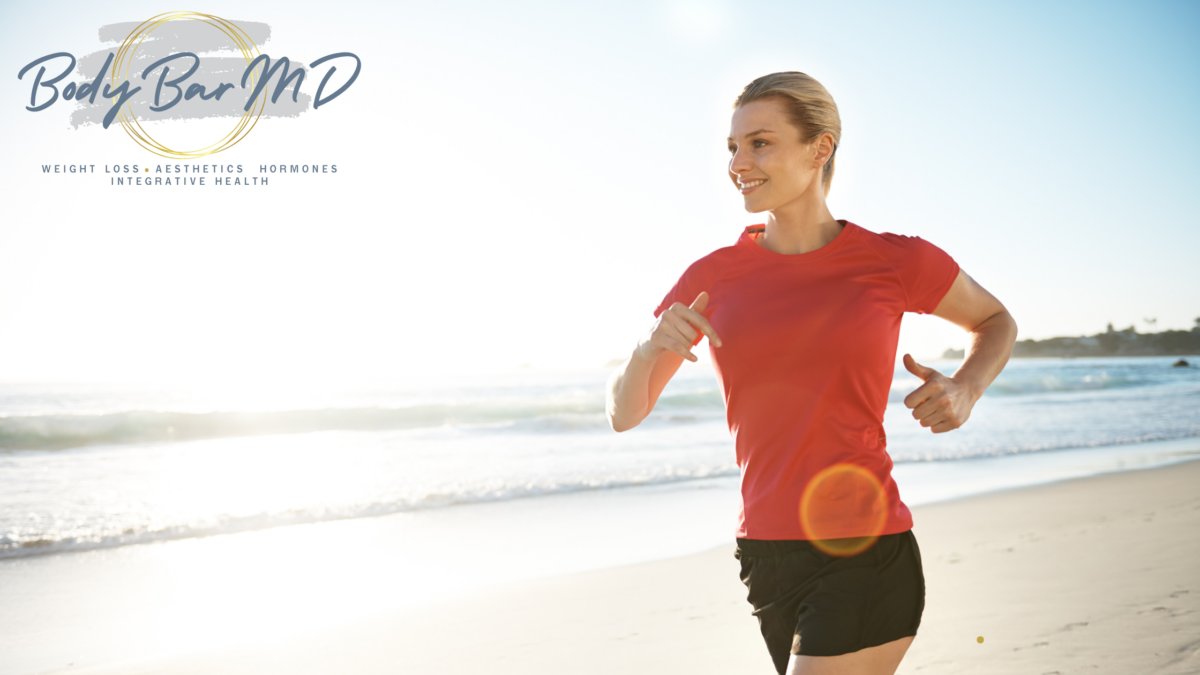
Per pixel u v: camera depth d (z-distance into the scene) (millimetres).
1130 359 108000
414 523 7664
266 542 6973
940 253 1693
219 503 8859
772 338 1619
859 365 1589
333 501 8828
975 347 1693
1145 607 4016
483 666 3777
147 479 10906
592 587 5145
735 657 3764
